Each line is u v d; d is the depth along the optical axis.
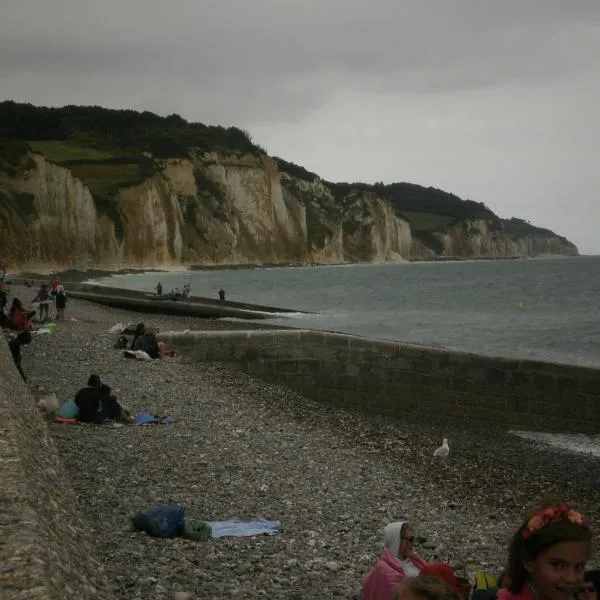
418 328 59.38
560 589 4.02
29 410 12.62
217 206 189.88
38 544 5.89
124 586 8.13
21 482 7.53
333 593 8.63
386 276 164.12
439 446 20.02
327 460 15.80
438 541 11.34
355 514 12.09
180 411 18.83
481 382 24.34
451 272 188.12
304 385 25.28
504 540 11.79
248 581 8.76
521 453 20.48
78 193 135.88
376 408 24.91
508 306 86.56
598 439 22.78
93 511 10.75
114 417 17.19
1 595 4.96
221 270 177.50
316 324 60.62
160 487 12.34
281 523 11.20
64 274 117.25
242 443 16.16
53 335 31.56
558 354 43.88
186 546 9.69
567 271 189.12
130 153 199.12
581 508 15.33
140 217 159.50
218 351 25.98
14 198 123.81
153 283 118.88
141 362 25.16
